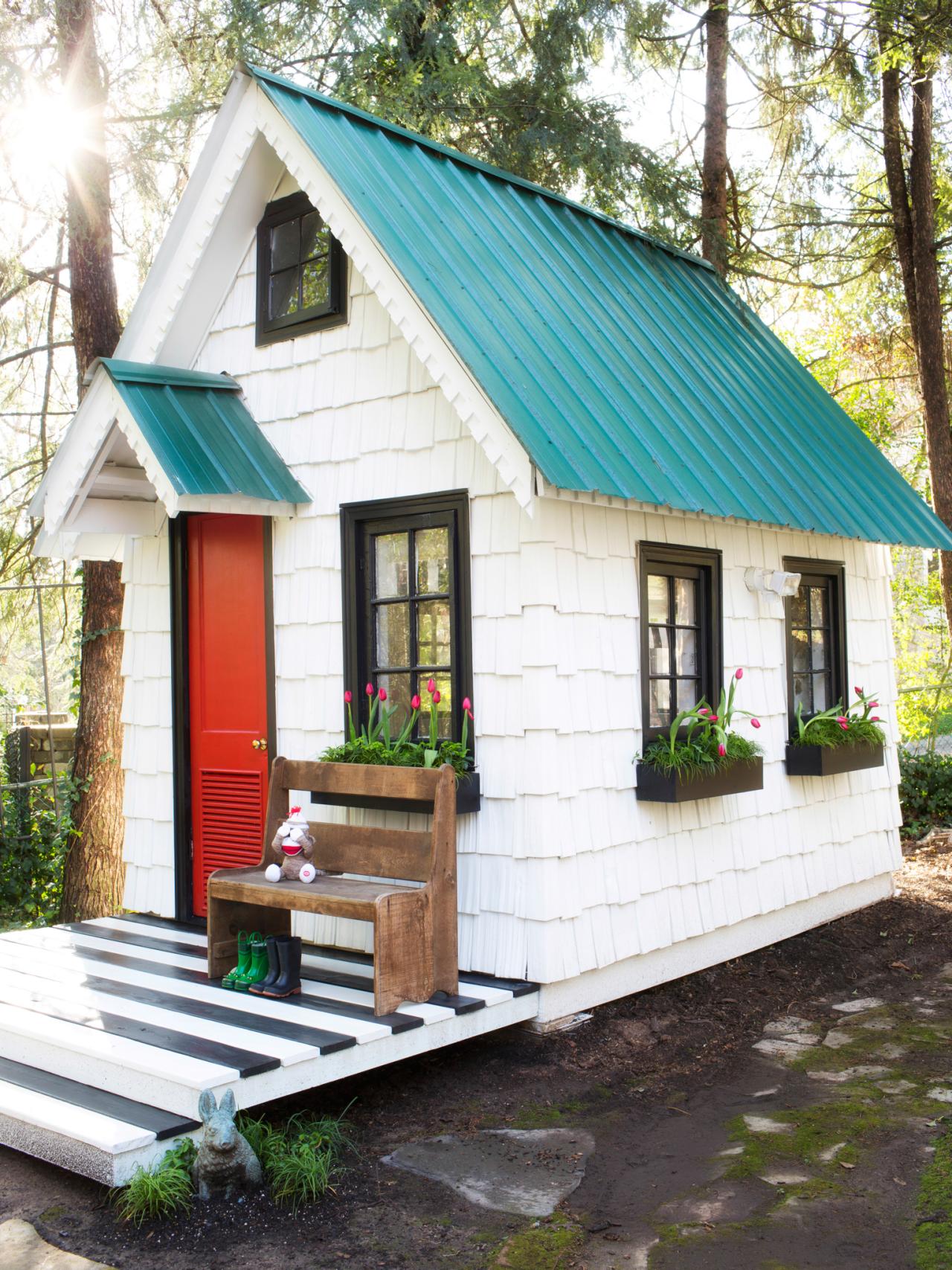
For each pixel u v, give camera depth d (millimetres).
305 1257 3549
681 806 6277
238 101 6090
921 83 12023
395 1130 4516
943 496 12219
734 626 6840
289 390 6383
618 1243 3648
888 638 8719
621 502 5387
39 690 13117
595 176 11375
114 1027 4562
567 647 5465
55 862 9961
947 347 13438
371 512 5953
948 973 6973
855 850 8055
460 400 5125
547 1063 5203
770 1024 6004
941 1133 4480
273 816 5523
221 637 6711
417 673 5840
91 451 6289
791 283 13266
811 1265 3494
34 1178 4121
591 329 6418
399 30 10680
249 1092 4102
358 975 5422
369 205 5617
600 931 5617
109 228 9523
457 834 5551
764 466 6633
